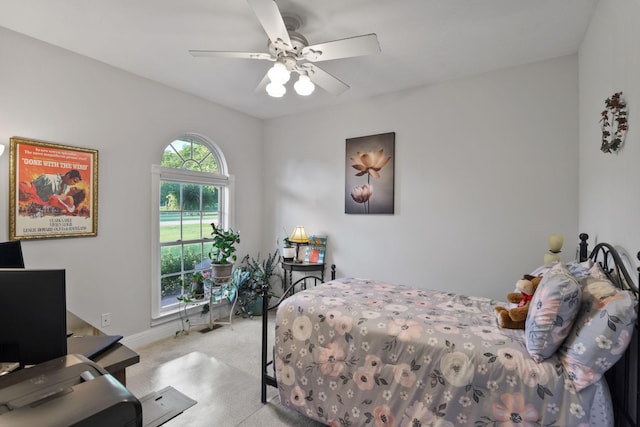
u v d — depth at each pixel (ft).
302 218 13.43
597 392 4.00
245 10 6.60
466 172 9.91
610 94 5.74
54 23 7.12
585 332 4.12
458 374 4.68
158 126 10.40
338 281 8.60
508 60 8.82
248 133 13.79
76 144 8.51
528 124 9.01
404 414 5.03
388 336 5.38
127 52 8.45
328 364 5.89
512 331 5.23
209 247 12.61
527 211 9.06
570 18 6.87
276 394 7.49
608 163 5.93
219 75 9.84
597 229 6.68
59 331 3.18
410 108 10.85
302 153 13.39
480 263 9.74
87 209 8.71
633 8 4.64
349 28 7.23
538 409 4.20
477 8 6.54
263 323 7.16
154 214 10.39
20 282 3.14
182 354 9.53
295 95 11.52
